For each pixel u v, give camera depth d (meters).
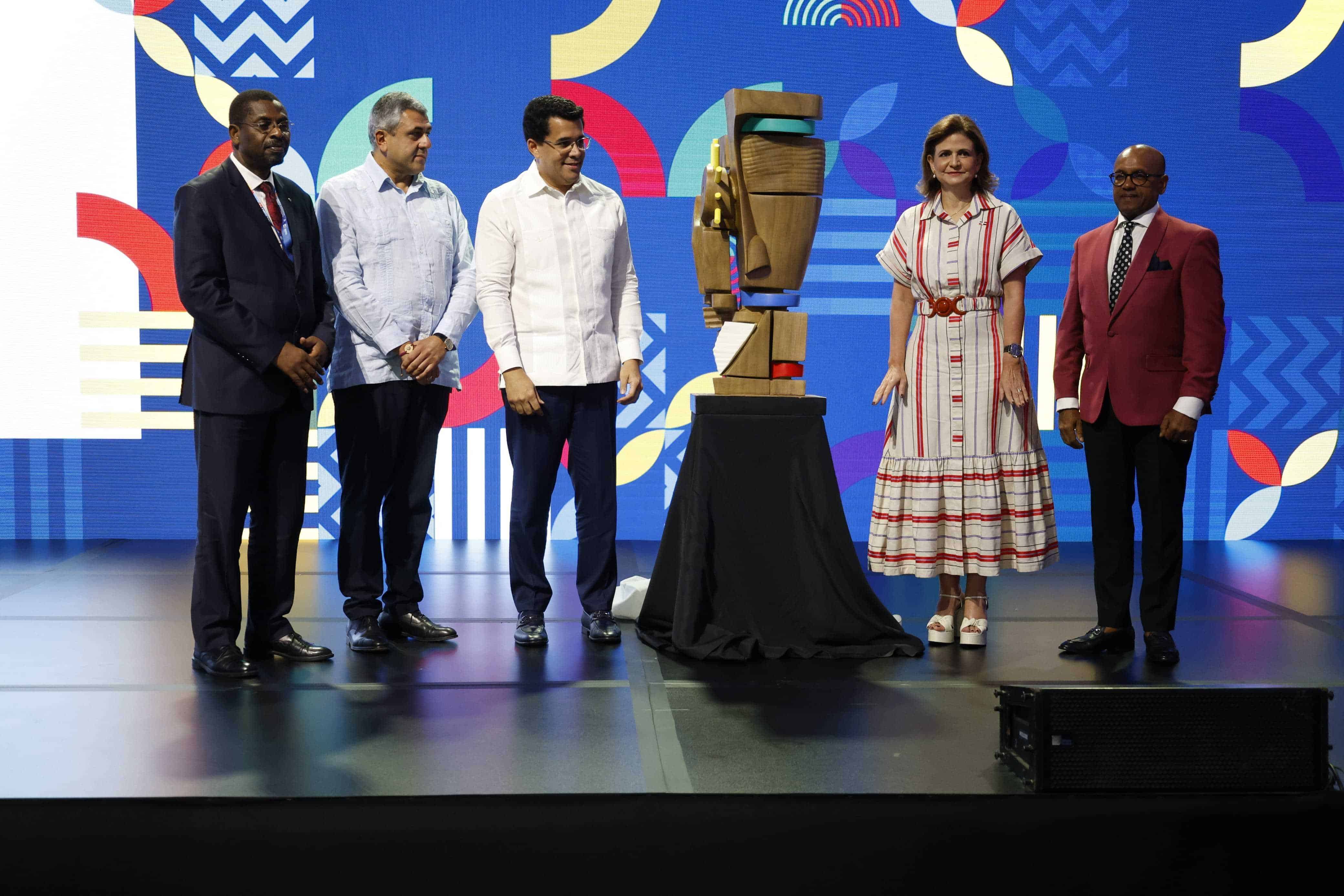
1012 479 3.33
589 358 3.38
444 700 2.77
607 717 2.63
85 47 4.87
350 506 3.28
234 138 2.97
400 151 3.25
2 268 4.93
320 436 5.11
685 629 3.17
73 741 2.42
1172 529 3.23
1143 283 3.22
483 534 5.22
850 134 5.11
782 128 3.15
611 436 3.48
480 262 3.38
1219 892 2.15
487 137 5.03
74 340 4.98
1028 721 2.20
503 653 3.25
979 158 3.30
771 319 3.28
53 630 3.48
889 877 2.14
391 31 4.96
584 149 3.34
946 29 5.08
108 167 4.91
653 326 5.14
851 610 3.26
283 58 4.94
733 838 2.13
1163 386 3.21
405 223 3.29
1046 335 5.23
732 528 3.24
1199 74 5.16
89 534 5.08
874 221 5.14
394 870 2.10
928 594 4.18
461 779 2.20
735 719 2.62
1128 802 2.13
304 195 3.13
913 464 3.38
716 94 5.06
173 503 5.10
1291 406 5.33
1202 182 5.20
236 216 2.94
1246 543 5.28
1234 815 2.14
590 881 2.12
